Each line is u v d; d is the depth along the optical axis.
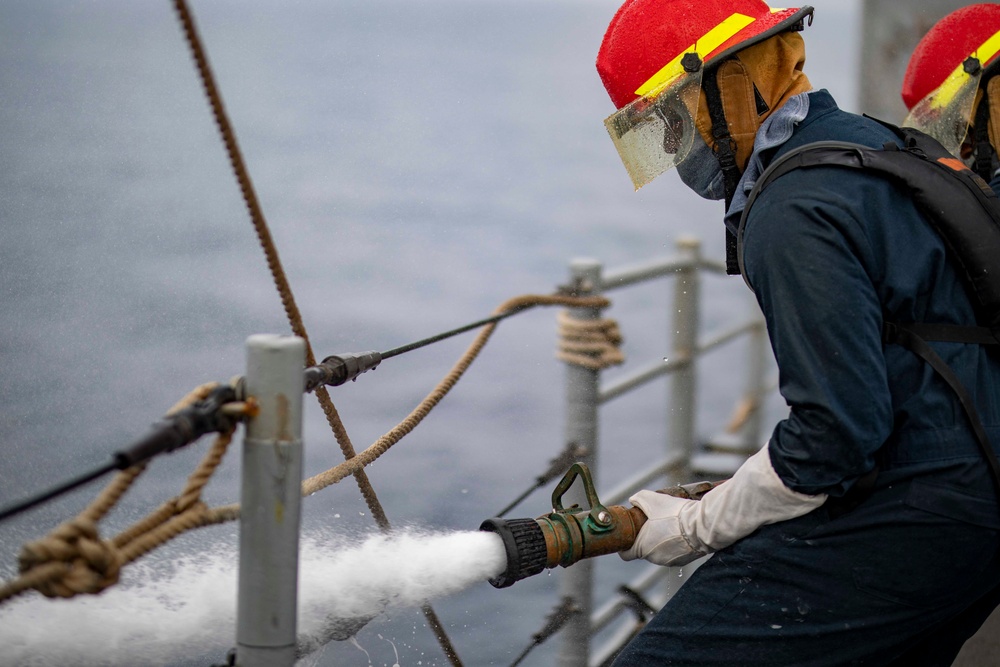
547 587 8.98
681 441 7.82
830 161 3.09
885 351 3.06
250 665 2.50
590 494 3.44
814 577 3.15
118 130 39.41
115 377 14.37
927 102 5.02
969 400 3.03
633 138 3.49
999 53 4.93
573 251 32.56
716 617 3.27
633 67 3.47
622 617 8.63
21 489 10.12
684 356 7.82
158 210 28.03
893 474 3.06
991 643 4.32
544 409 15.77
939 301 3.05
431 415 15.31
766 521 3.19
